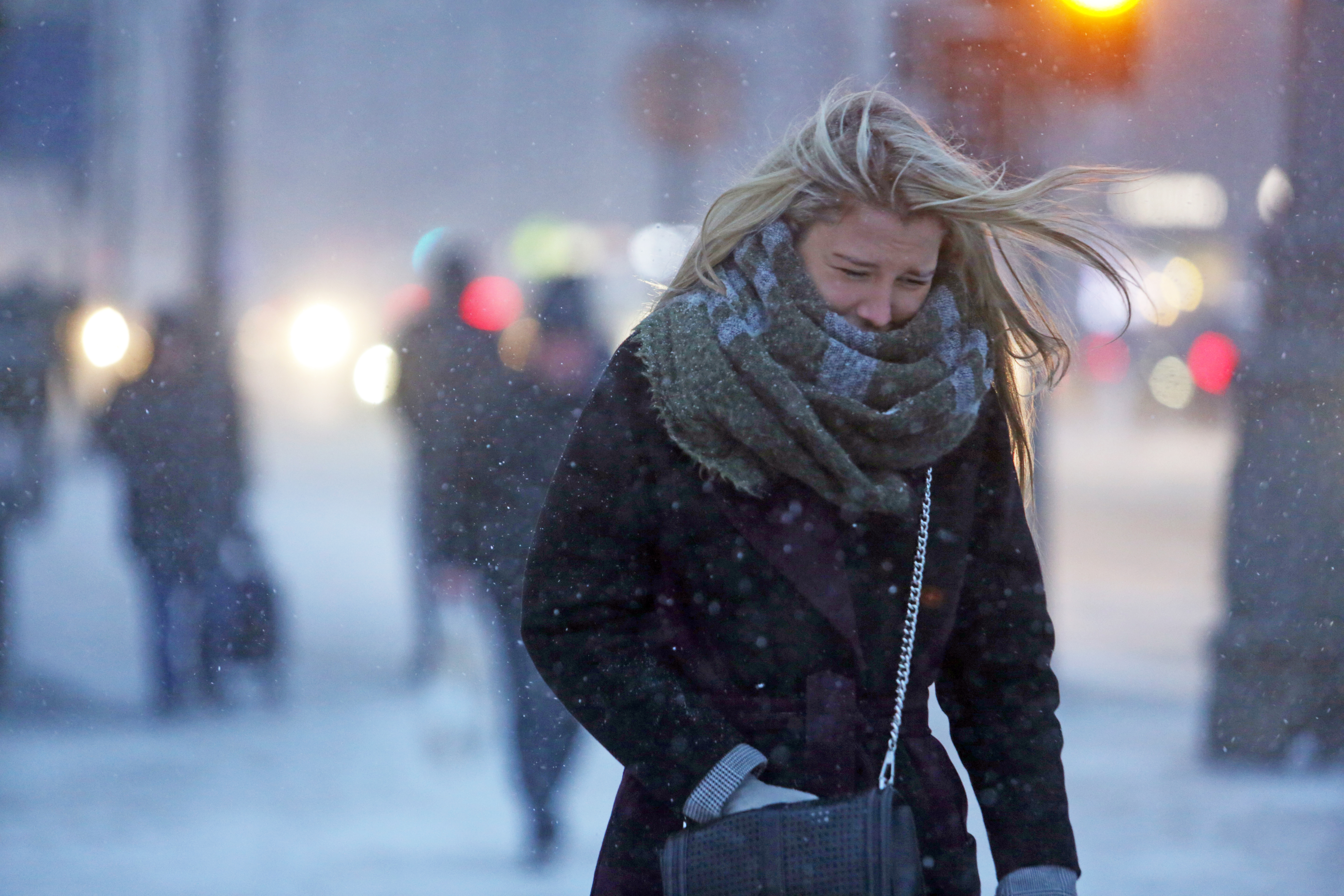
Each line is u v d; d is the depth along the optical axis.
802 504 7.74
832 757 7.70
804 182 7.73
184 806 22.94
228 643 30.36
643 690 7.65
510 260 127.38
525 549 20.80
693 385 7.59
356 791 23.94
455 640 25.95
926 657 8.01
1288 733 24.69
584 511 7.83
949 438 7.76
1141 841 20.52
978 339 8.05
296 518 56.69
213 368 31.53
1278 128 31.97
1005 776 8.25
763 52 40.81
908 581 7.93
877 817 7.18
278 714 29.22
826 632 7.75
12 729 28.14
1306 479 25.02
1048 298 8.81
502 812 22.83
